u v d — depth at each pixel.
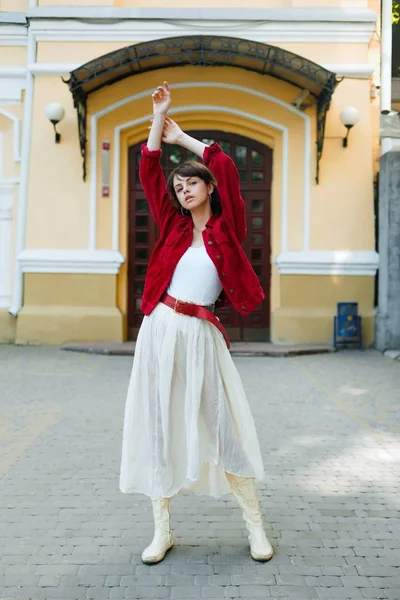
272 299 9.56
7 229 9.56
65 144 9.26
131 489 2.57
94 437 4.49
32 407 5.39
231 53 8.32
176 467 2.53
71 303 9.26
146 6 9.48
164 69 9.19
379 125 9.59
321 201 9.27
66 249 9.25
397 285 8.77
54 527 2.92
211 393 2.49
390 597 2.31
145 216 9.69
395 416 5.14
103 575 2.46
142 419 2.58
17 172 9.52
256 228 9.74
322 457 4.04
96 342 9.12
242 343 9.34
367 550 2.70
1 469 3.78
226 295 2.67
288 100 9.27
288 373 7.07
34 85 9.23
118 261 9.22
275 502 3.26
